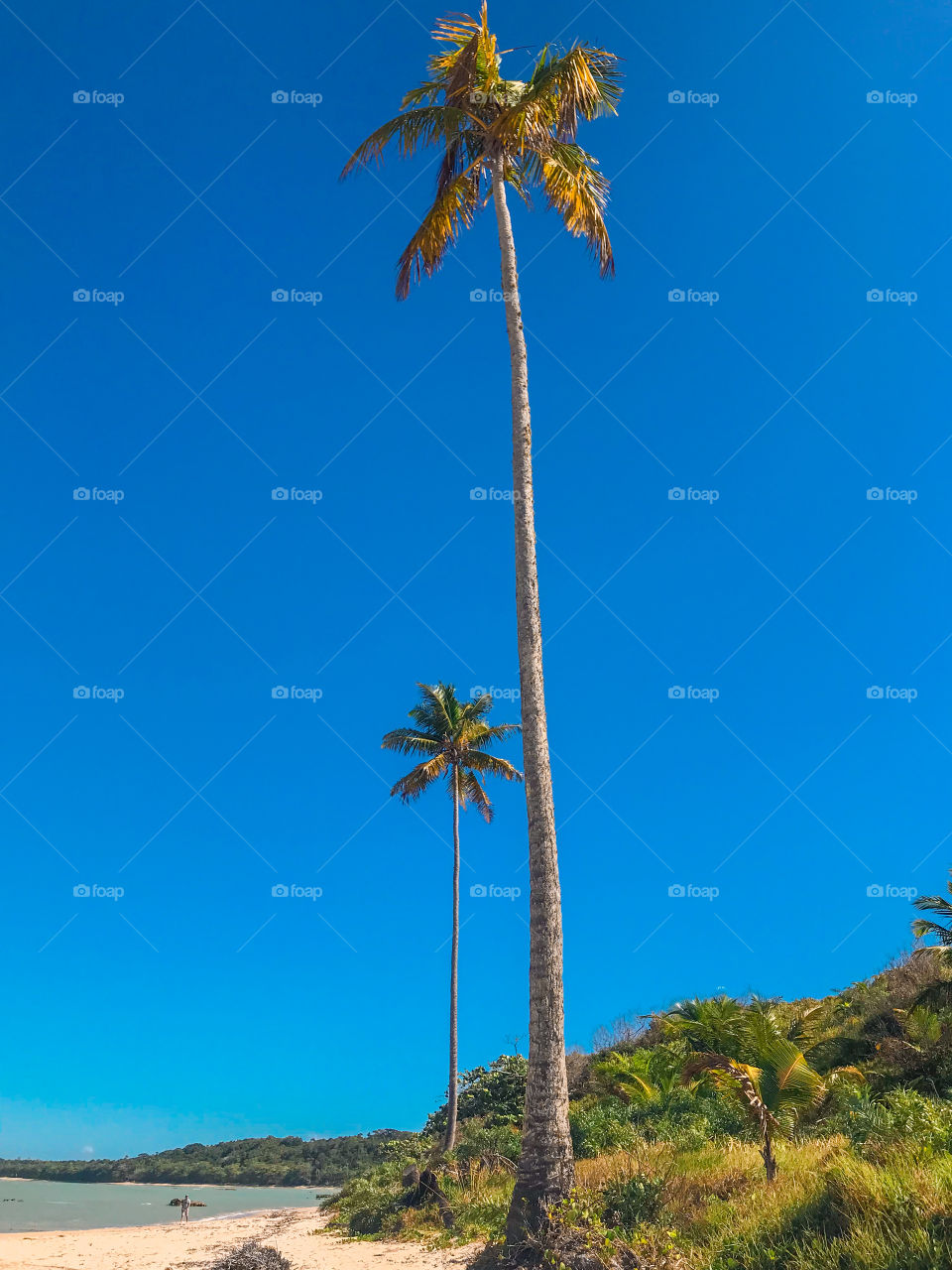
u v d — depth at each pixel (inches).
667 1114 864.9
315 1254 769.6
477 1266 447.8
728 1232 407.2
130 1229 1471.5
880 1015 1037.2
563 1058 484.1
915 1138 434.6
